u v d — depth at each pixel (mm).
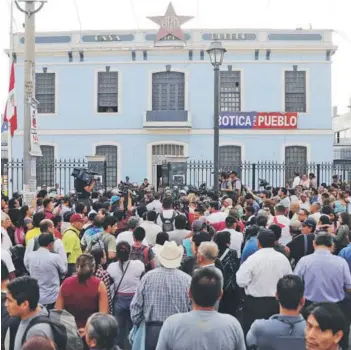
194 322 4344
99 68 30484
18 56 30000
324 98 30375
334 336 3811
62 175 30578
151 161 30469
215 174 16062
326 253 6859
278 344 4500
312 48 30016
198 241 7809
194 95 30344
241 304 8148
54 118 30578
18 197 16531
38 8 15844
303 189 18562
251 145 30297
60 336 4613
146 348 5906
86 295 6105
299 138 30328
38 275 7223
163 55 30328
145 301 5965
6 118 22078
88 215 11117
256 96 30266
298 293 4617
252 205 13078
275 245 7879
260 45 29922
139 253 8039
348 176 29938
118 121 30531
